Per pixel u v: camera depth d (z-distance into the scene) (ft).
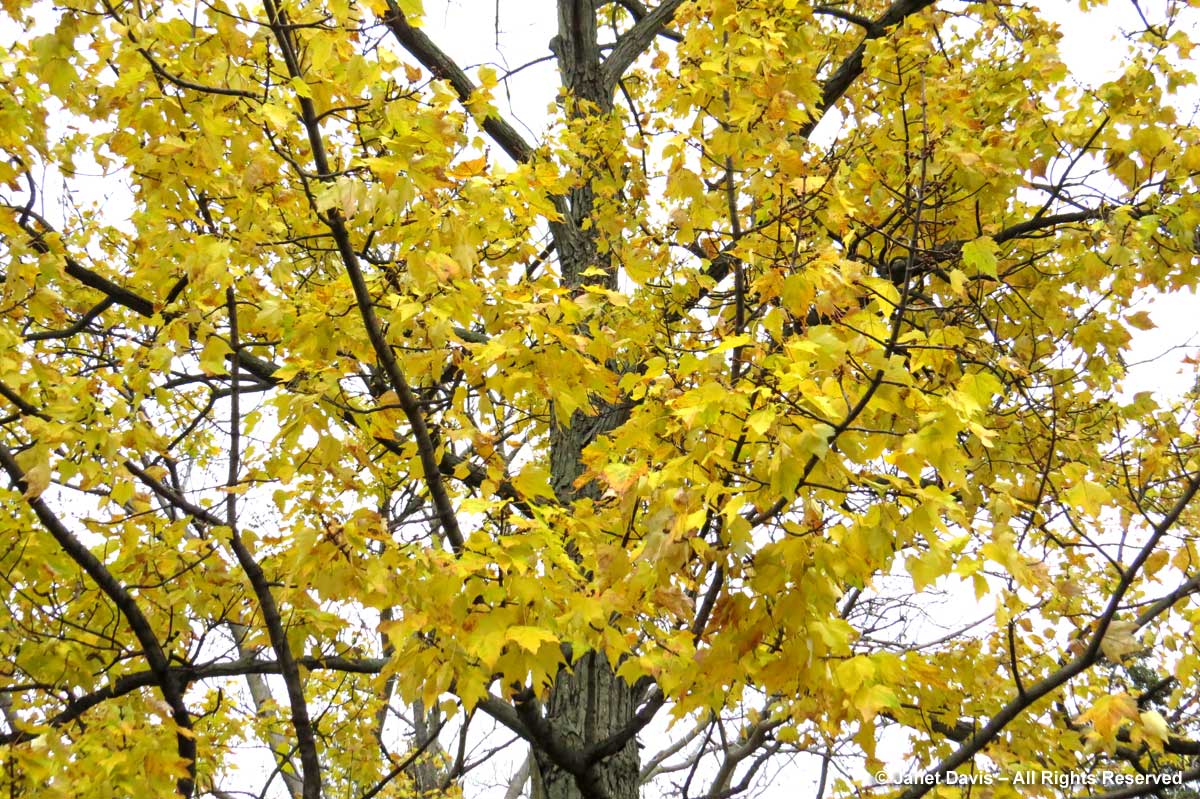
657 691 9.41
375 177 7.20
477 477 11.21
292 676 9.29
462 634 6.34
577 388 7.89
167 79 6.97
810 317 9.46
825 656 5.92
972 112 11.34
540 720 9.11
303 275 11.09
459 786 20.79
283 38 7.08
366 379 9.91
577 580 7.16
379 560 6.70
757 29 9.21
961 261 10.66
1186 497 7.64
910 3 17.33
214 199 9.23
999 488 7.58
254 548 10.07
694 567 7.43
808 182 7.46
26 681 10.41
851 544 5.99
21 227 8.91
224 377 9.50
